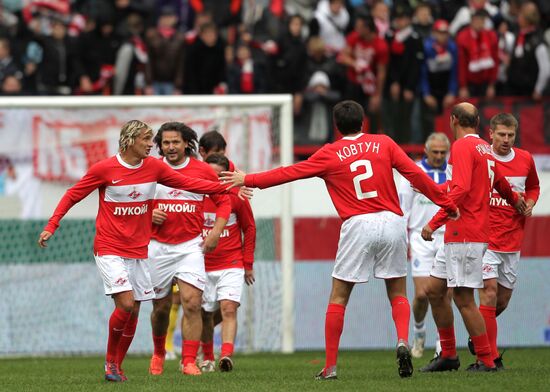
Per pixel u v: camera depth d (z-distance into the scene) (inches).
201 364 1317.7
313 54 2161.7
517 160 1240.2
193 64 2185.0
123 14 2279.8
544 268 1914.4
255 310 1829.5
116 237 1112.8
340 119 1074.1
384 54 2122.3
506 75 2178.9
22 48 2345.0
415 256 1499.8
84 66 2214.6
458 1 2389.3
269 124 1865.2
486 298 1197.7
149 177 1117.7
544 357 1533.0
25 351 1825.8
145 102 1833.2
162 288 1213.1
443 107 2098.9
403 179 1482.5
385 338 1894.7
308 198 1918.1
